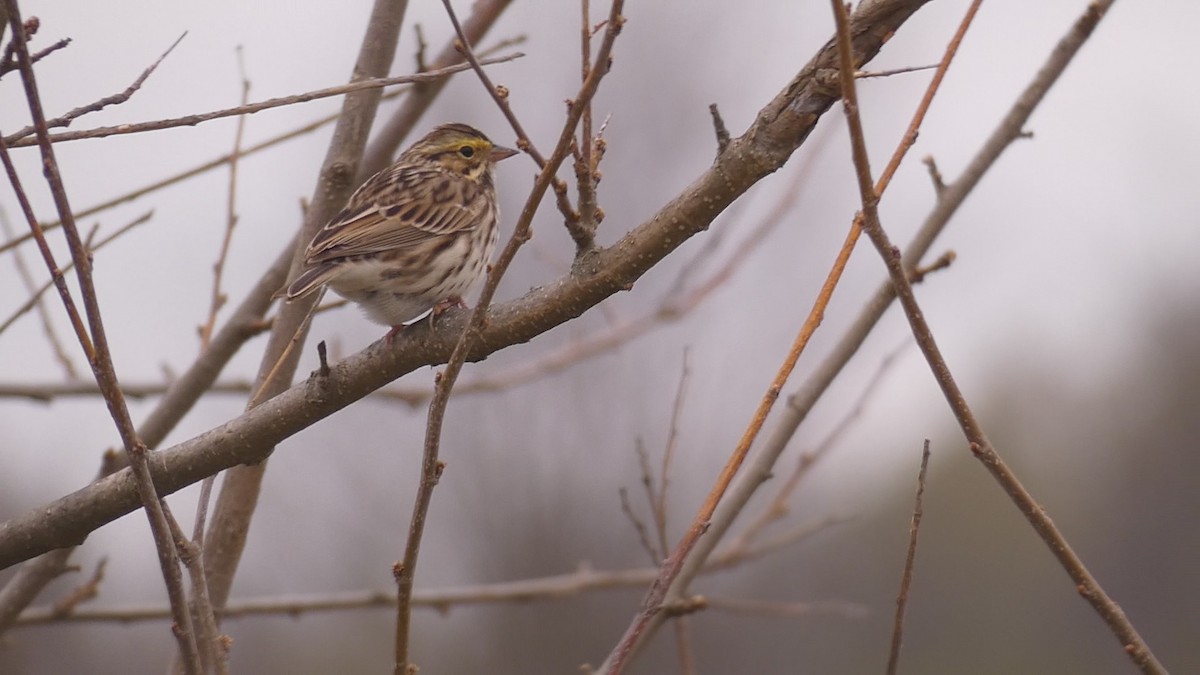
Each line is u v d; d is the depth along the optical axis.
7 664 17.08
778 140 4.93
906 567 5.09
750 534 8.23
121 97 4.92
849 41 4.50
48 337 8.35
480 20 7.87
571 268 5.40
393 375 5.72
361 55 7.36
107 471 6.82
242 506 6.96
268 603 8.35
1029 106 7.13
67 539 5.84
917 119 5.06
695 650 19.25
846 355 7.03
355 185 7.34
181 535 5.20
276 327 7.13
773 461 6.89
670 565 5.06
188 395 7.16
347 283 7.80
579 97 4.62
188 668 4.74
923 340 5.24
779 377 5.02
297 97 5.11
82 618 7.93
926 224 7.08
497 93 5.01
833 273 5.00
